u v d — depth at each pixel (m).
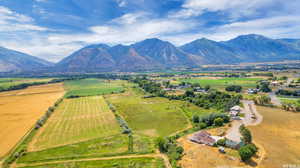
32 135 67.44
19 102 125.00
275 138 60.41
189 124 77.25
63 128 75.00
